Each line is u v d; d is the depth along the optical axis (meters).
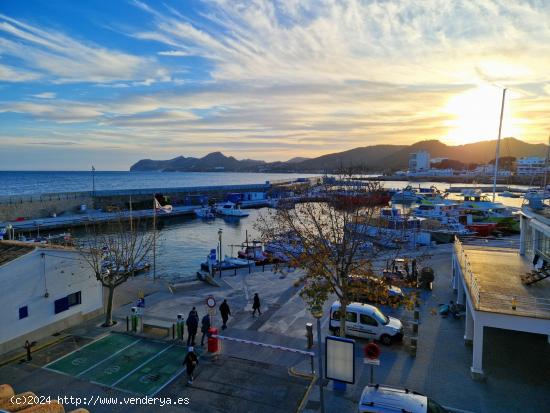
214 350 18.48
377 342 19.66
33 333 19.86
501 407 14.05
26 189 193.50
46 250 20.59
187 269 45.88
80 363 17.47
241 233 71.69
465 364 17.33
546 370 16.72
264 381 15.97
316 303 15.34
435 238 51.38
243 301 26.47
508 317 15.39
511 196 126.38
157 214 86.62
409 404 11.40
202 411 13.94
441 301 25.92
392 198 103.31
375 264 33.47
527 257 25.56
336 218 28.61
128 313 24.28
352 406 14.20
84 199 92.81
